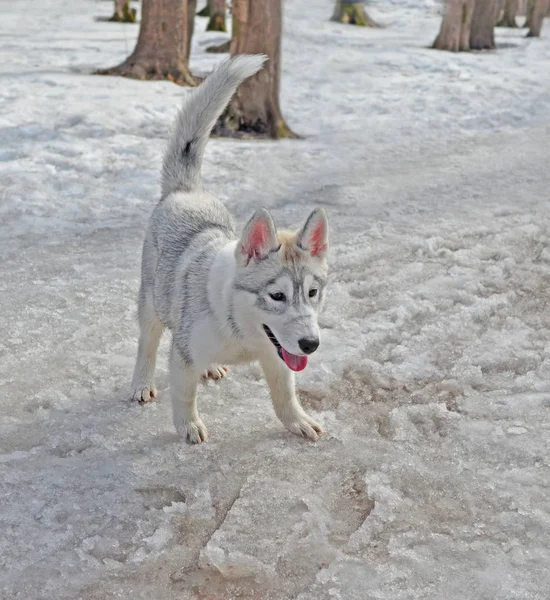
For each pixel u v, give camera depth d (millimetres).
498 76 9641
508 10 17766
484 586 2879
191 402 3234
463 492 3098
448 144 6543
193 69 9266
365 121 7297
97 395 3404
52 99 6613
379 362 3586
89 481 3105
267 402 3400
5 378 3449
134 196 4777
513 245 4324
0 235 4277
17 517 3006
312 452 3217
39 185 4746
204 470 3152
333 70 9875
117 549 2955
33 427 3275
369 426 3324
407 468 3164
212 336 3139
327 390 3451
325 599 2859
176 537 2984
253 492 3092
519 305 3902
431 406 3381
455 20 12375
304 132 6902
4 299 3818
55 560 2924
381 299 3908
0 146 5363
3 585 2871
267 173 5445
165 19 8062
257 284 3059
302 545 2969
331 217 4586
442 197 5031
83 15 15945
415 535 2990
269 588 2885
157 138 5895
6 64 8797
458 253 4234
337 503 3076
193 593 2873
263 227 3049
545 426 3301
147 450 3207
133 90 7340
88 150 5375
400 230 4453
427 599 2857
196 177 3486
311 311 3043
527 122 7477
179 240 3303
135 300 3850
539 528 3002
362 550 2959
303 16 17547
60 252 4176
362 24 16766
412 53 11578
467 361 3578
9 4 17641
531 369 3555
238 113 6562
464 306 3857
